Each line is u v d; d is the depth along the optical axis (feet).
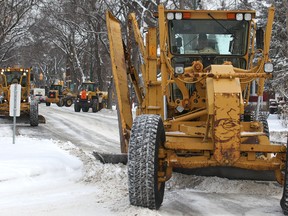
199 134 24.06
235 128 20.95
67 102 178.91
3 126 73.97
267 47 27.68
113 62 31.68
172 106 28.86
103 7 125.70
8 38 147.95
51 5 148.66
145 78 32.73
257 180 26.25
